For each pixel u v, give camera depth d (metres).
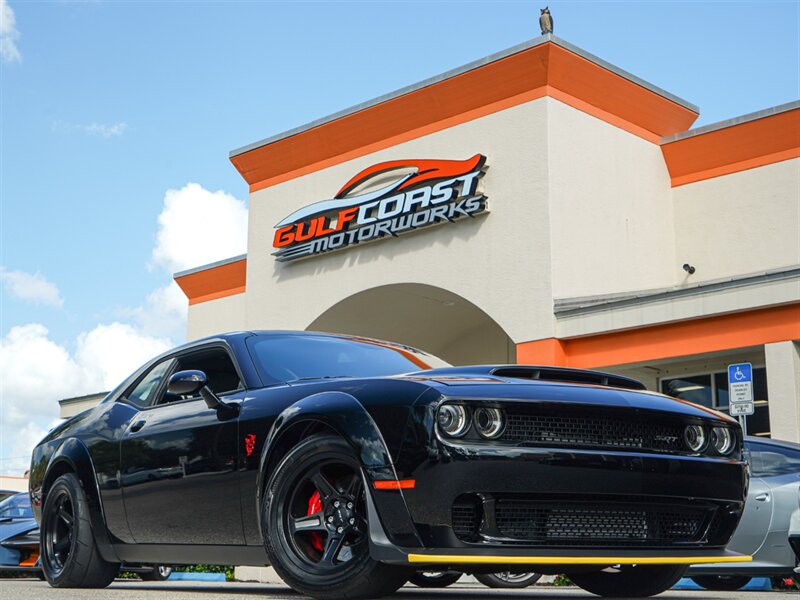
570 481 3.62
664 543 3.91
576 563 3.60
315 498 4.01
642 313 13.71
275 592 4.99
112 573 5.32
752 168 15.98
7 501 12.05
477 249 15.52
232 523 4.31
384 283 16.72
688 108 17.12
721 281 13.05
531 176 14.98
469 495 3.54
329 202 17.50
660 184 16.72
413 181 16.31
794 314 12.55
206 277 21.44
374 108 16.84
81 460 5.30
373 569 3.65
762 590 8.40
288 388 4.29
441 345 20.09
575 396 3.76
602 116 15.83
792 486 7.52
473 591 5.74
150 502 4.79
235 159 19.28
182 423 4.68
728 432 4.14
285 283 18.36
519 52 14.98
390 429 3.61
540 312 14.63
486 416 3.62
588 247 15.16
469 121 15.85
